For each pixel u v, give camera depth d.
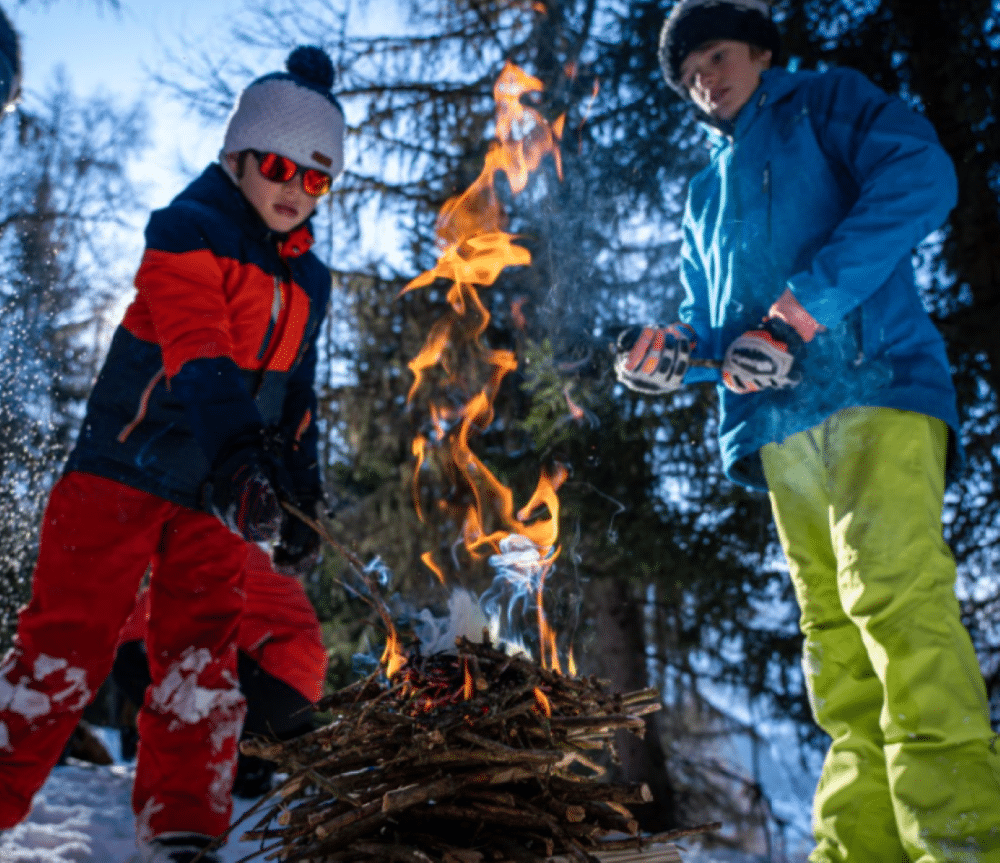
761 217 2.35
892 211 2.12
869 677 2.16
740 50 2.40
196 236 2.30
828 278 2.10
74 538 2.24
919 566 1.99
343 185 7.97
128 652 3.13
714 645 8.14
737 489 6.88
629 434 6.81
